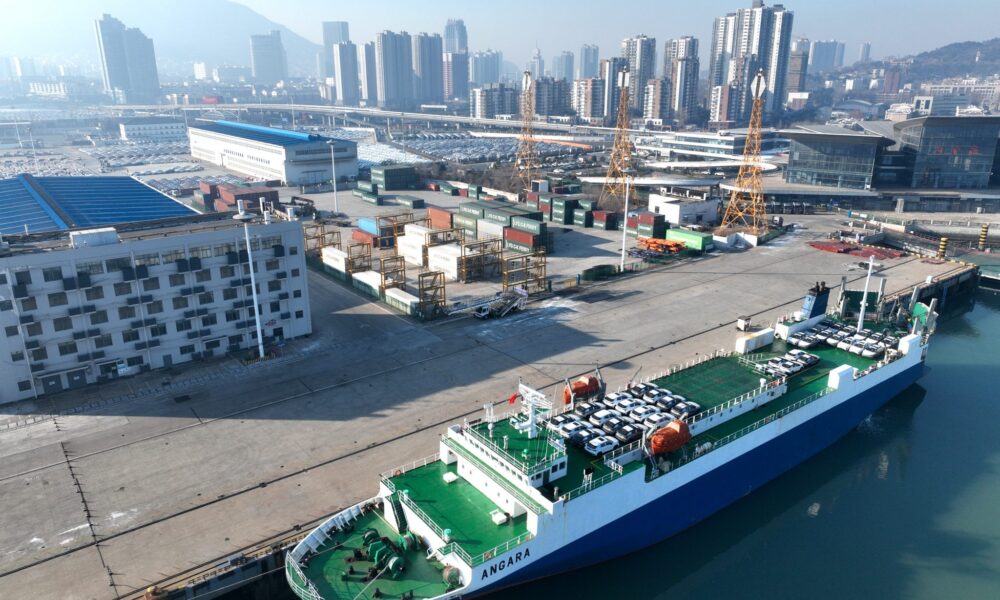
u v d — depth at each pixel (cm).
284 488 5122
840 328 7388
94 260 6675
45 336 6562
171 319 7312
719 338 8231
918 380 7806
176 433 5978
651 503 4781
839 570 4831
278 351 7900
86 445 5775
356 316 9206
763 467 5600
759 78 13312
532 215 13138
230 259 7525
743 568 4909
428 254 11525
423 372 7312
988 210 16600
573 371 7325
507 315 9225
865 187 17812
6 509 4866
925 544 5069
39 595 4025
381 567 4034
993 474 5938
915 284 10500
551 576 4462
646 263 11831
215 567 4238
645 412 5294
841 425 6297
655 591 4753
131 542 4506
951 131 17588
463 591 3856
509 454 4428
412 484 4691
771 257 12275
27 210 9825
